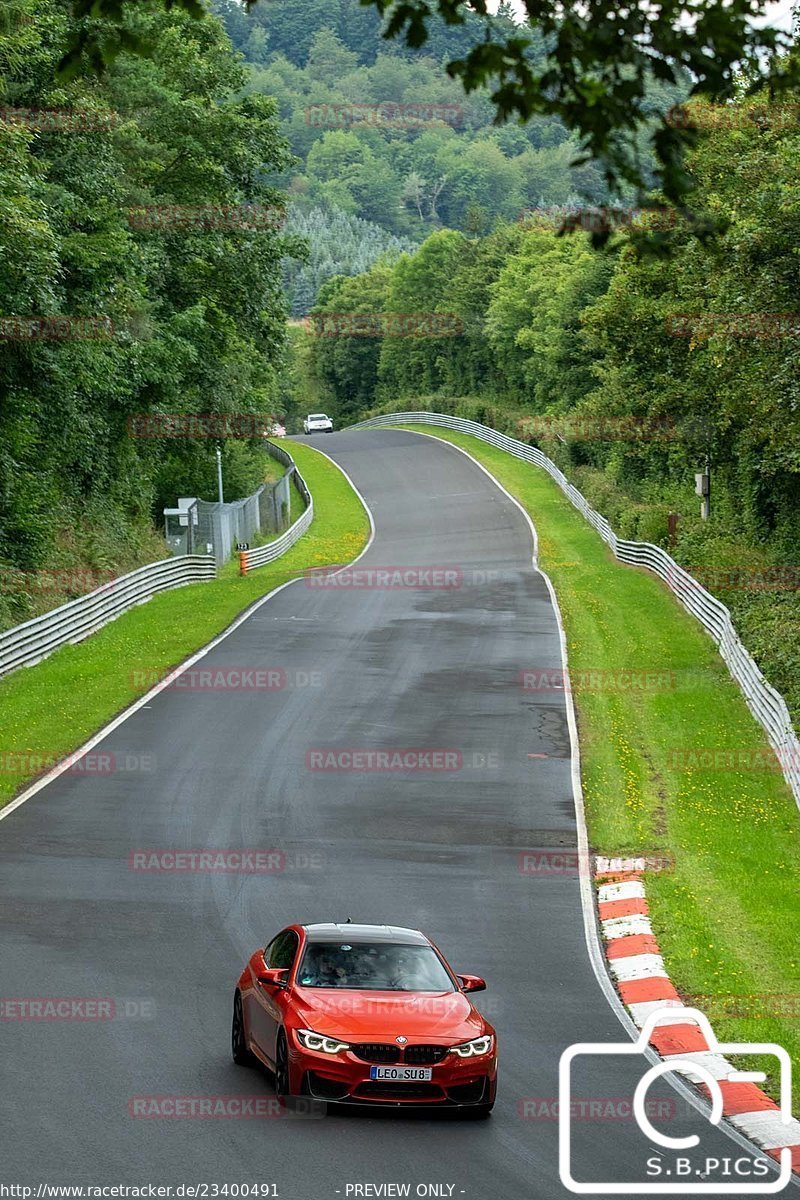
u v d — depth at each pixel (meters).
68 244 80.38
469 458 192.25
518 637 79.19
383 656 73.44
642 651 75.44
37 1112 21.52
